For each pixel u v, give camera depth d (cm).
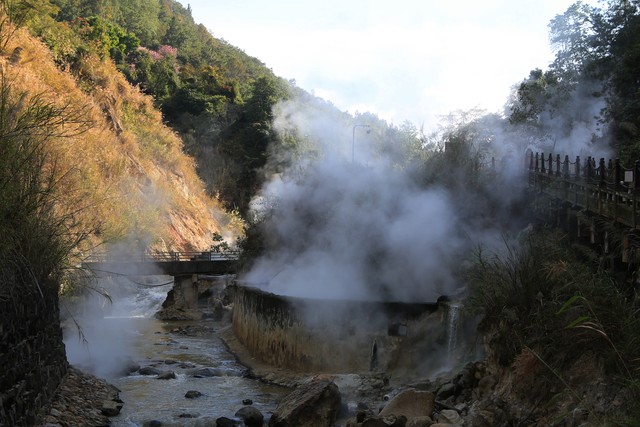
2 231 957
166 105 7225
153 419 1379
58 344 1409
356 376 1614
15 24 1248
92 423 1264
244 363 2022
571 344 988
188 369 1950
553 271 1089
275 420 1295
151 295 3588
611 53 2720
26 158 1046
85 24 6869
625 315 931
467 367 1330
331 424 1296
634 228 1155
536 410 1008
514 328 1164
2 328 927
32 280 1105
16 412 981
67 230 1340
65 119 1188
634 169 1195
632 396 812
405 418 1175
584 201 1481
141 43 9206
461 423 1147
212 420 1396
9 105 1018
